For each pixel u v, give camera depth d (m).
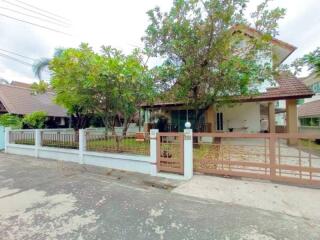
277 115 21.62
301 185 4.69
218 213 3.58
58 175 6.25
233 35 7.71
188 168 5.47
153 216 3.52
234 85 7.35
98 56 7.01
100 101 7.98
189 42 7.13
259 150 6.98
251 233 2.93
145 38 7.99
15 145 10.10
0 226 3.25
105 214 3.62
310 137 4.55
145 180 5.57
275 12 7.02
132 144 6.61
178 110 14.28
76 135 8.15
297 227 3.07
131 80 6.82
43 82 10.29
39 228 3.17
